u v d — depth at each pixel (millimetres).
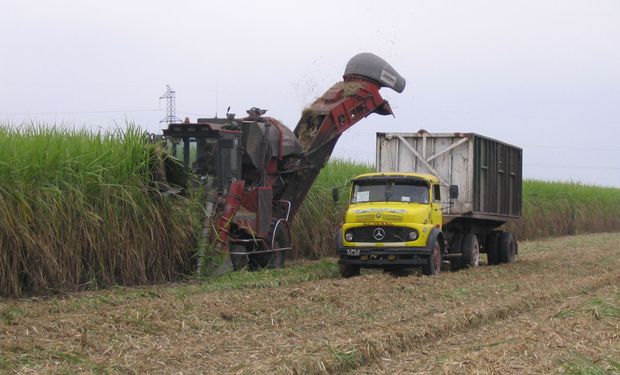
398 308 14055
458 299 15172
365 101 22703
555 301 15820
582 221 48438
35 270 14883
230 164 18781
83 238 15680
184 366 9398
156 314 12156
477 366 9391
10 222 14414
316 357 9617
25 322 11367
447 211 22109
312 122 22203
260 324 12227
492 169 24125
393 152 23188
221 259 18062
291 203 21719
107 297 14359
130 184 16812
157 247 17125
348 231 19391
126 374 9031
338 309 13680
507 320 13422
